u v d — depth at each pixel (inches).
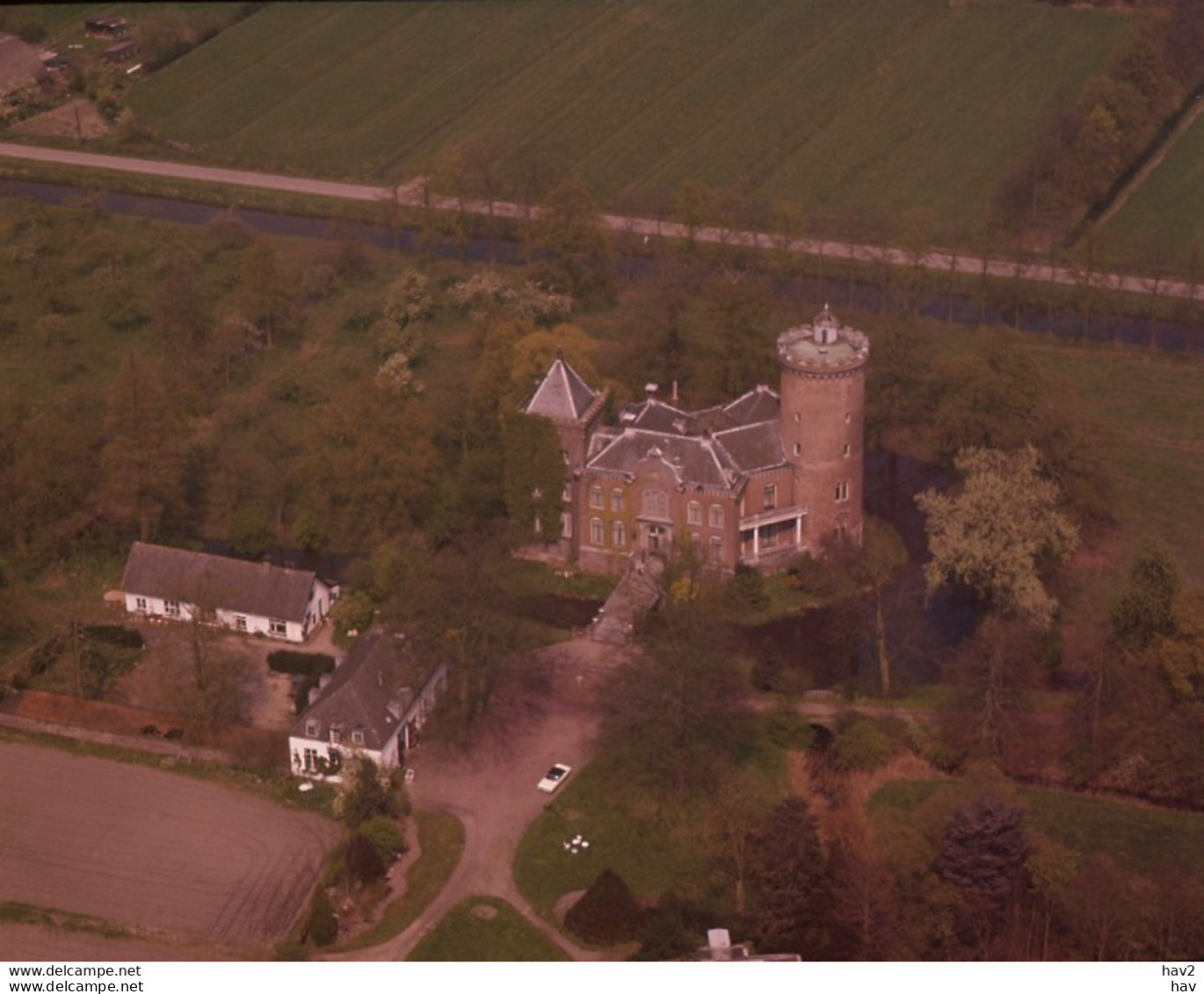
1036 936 6633.9
